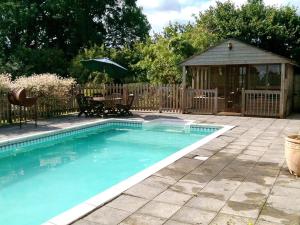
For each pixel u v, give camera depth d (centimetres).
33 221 533
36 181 742
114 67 1691
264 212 452
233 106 1844
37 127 1206
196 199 498
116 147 1080
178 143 1132
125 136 1246
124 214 445
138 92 1809
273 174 625
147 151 1027
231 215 443
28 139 1006
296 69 1944
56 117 1512
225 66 1867
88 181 745
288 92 1703
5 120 1291
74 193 668
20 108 1200
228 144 902
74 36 3478
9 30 3272
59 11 3266
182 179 593
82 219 429
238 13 2594
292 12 2472
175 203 483
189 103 1703
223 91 1889
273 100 1560
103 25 3844
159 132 1317
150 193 521
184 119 1459
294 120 1450
